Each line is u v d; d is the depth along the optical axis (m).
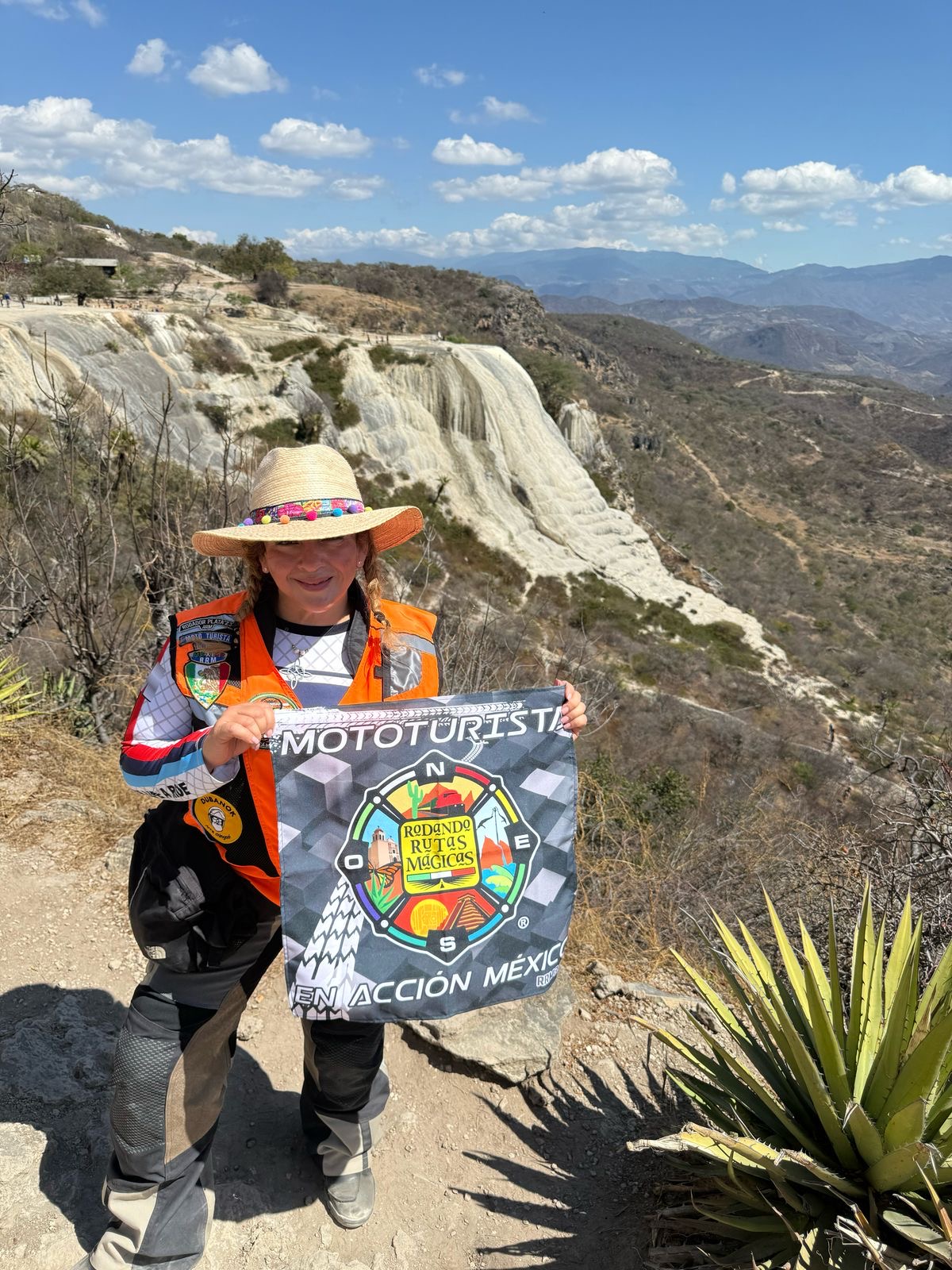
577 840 4.86
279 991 3.09
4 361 32.00
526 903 1.89
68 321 37.53
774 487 141.50
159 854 1.83
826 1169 2.04
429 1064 2.89
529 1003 3.13
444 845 1.82
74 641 5.23
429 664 1.98
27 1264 2.00
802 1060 2.08
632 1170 2.62
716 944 4.10
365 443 45.81
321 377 45.22
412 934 1.81
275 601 1.88
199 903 1.81
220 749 1.62
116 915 3.32
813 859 4.86
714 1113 2.40
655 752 17.00
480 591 28.20
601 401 114.75
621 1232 2.39
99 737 5.11
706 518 99.44
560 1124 2.76
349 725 1.74
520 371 52.16
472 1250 2.29
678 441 136.12
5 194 8.19
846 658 55.81
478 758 1.84
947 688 50.31
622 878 4.49
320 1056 2.00
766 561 92.00
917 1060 2.00
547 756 1.91
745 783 11.30
